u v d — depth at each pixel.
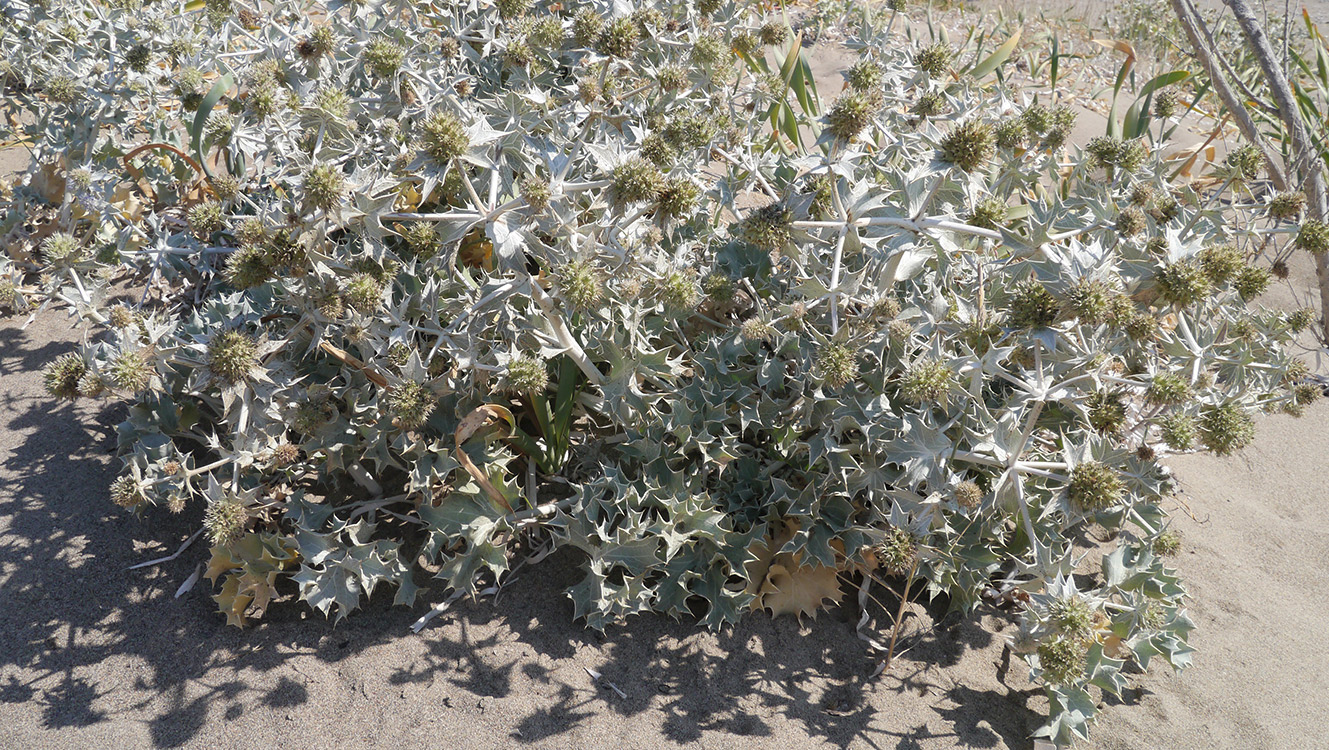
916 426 2.52
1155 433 3.34
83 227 4.18
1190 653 2.70
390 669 2.64
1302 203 3.18
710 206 3.73
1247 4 4.96
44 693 2.50
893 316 2.70
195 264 3.59
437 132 2.38
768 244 2.70
